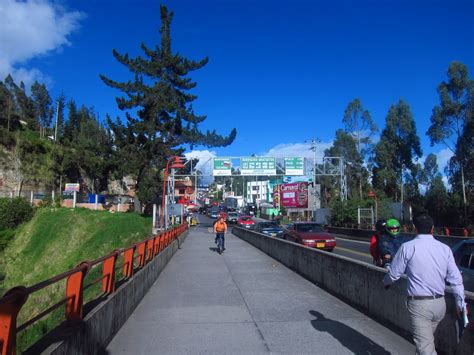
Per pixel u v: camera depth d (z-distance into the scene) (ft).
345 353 19.35
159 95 149.79
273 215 249.55
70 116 402.93
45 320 41.81
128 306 27.12
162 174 159.02
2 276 128.26
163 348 20.61
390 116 201.05
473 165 144.05
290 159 156.46
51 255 131.75
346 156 226.58
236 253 71.92
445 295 18.37
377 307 25.08
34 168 223.30
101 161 246.27
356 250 78.33
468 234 97.40
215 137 162.09
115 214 147.54
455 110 145.48
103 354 19.70
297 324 24.68
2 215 150.92
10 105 280.31
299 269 45.83
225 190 529.86
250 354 19.56
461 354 17.13
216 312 28.30
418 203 180.45
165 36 156.46
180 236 93.61
